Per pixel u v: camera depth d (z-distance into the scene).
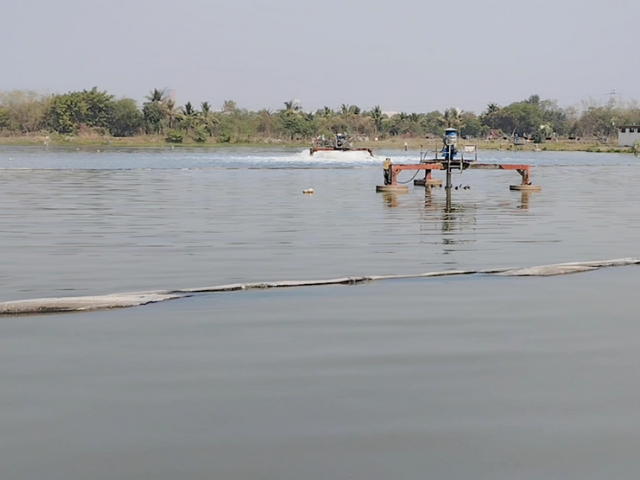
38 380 9.66
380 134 193.38
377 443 7.89
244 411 8.66
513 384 9.55
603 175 57.88
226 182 46.34
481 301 13.96
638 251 20.02
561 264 17.23
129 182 45.59
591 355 10.73
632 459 7.58
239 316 12.84
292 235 22.69
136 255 19.11
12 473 7.28
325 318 12.73
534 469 7.38
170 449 7.75
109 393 9.20
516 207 31.69
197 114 174.25
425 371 10.02
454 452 7.70
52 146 146.62
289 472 7.30
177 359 10.49
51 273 16.78
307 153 97.38
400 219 26.95
